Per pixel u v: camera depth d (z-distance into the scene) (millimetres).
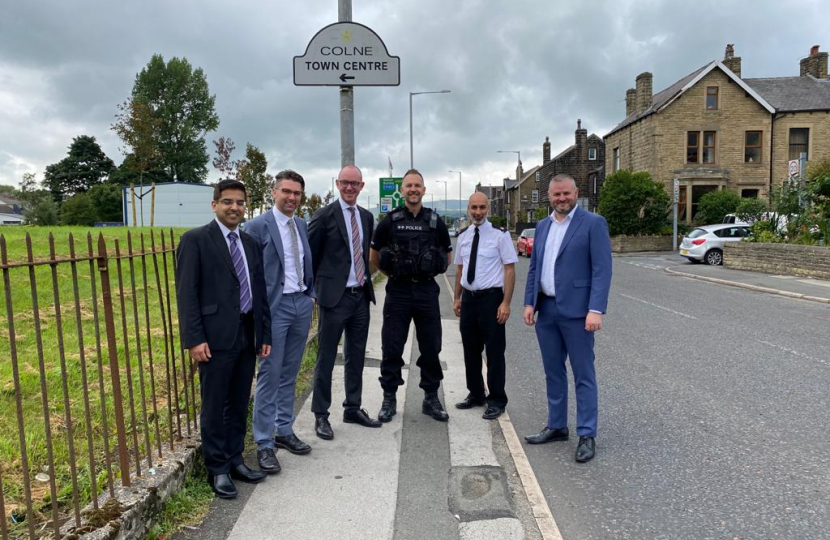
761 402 5500
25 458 2562
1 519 2510
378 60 7504
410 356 7578
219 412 3635
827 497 3646
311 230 4586
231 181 3598
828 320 9922
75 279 2879
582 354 4371
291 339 4270
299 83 7504
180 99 66812
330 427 4664
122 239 14711
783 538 3180
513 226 68500
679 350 7688
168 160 65812
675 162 31141
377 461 4180
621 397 5711
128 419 4410
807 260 16203
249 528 3244
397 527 3271
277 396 4336
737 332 8891
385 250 4906
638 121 32906
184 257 3502
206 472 3854
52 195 68562
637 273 19062
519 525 3301
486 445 4512
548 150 64250
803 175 18750
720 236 21594
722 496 3686
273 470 3934
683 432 4789
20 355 5910
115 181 65312
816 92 31938
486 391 6031
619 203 30141
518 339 8781
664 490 3789
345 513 3426
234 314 3590
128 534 2906
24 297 8477
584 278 4352
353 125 7711
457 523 3324
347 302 4641
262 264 3822
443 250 5039
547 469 4156
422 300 4957
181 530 3215
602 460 4285
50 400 4688
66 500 3184
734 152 30984
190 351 3518
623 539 3205
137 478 3301
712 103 30953
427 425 4957
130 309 8680
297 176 4152
